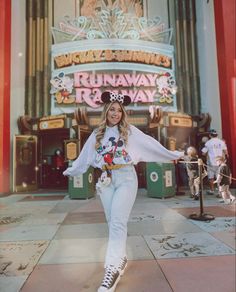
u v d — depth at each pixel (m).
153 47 10.78
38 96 10.69
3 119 9.39
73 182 8.00
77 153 8.70
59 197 8.46
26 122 10.33
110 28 10.66
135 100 10.40
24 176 10.07
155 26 11.07
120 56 10.52
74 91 10.53
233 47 10.64
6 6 9.84
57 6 11.01
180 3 11.36
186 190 9.55
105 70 10.51
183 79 11.15
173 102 10.91
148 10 11.12
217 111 10.84
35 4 11.11
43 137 11.27
